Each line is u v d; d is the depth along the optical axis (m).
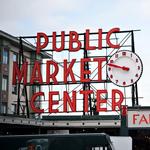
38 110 41.47
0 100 52.88
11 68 56.19
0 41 54.03
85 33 44.19
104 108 40.12
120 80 40.66
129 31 43.03
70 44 44.50
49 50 45.09
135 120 32.81
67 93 41.25
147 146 44.84
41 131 43.06
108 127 38.38
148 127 32.56
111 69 41.03
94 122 38.28
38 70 44.06
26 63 44.44
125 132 32.66
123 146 25.22
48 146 12.70
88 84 42.47
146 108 32.81
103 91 40.44
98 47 43.62
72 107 40.75
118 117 38.50
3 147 12.78
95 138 12.61
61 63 44.03
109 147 12.54
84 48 43.91
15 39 55.22
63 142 12.70
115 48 43.31
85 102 40.75
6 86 54.69
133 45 42.84
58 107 41.09
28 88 59.38
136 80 40.34
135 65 40.59
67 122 38.88
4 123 34.06
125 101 40.69
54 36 45.19
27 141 12.80
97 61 42.53
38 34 45.50
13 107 56.16
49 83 43.50
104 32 43.75
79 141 12.65
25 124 36.03
